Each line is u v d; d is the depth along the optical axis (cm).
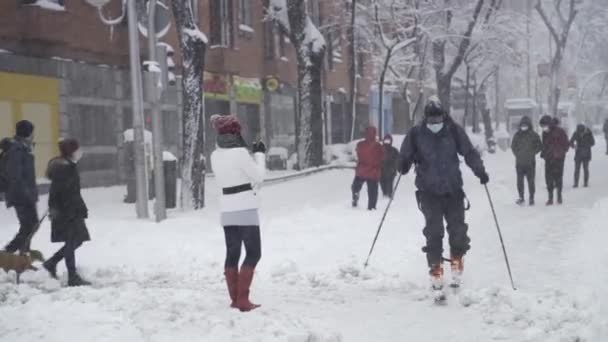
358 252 1167
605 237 1224
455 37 4122
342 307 815
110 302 809
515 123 5578
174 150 2905
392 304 823
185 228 1426
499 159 4106
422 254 1135
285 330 692
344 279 963
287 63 3912
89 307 780
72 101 2333
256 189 807
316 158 2975
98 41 2427
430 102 873
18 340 671
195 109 1811
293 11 2944
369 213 1669
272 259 1117
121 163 2553
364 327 732
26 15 2103
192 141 1812
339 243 1260
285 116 3944
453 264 867
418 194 876
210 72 3155
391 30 3909
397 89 5216
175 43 2861
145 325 709
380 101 3672
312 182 2577
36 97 2180
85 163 2391
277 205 1906
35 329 704
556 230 1349
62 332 690
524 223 1455
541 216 1554
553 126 1766
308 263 1090
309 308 811
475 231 1366
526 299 789
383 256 1124
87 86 2398
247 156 796
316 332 685
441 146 862
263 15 3625
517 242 1227
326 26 4066
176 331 694
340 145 3534
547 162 1761
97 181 2444
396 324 741
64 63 2294
